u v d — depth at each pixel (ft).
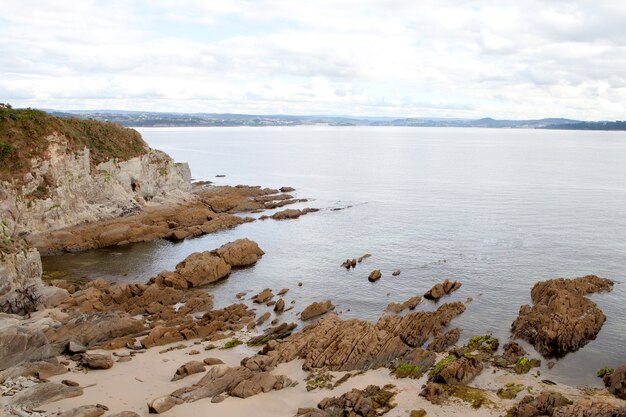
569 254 202.59
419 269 190.19
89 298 154.92
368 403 99.76
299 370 116.06
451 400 102.53
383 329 132.77
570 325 131.54
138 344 131.54
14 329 113.60
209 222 257.34
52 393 99.55
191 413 96.63
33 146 214.48
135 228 233.55
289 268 196.03
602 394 105.50
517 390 106.83
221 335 137.08
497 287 169.78
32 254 152.46
